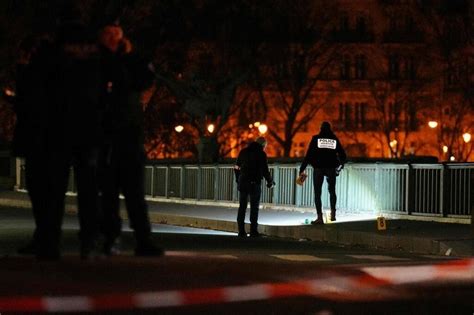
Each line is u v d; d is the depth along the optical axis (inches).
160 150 4473.4
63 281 580.7
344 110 6023.6
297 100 4911.4
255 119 5305.1
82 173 606.9
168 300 546.0
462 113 5280.5
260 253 1074.1
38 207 647.1
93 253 629.6
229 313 536.4
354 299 601.9
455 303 601.9
